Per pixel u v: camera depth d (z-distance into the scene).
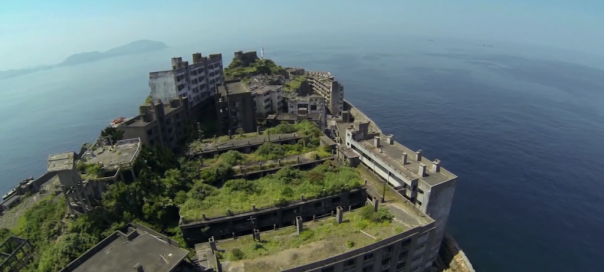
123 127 84.31
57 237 55.34
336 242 54.56
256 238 56.12
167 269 40.06
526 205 107.38
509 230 96.00
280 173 76.00
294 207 67.06
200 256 52.34
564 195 112.38
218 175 76.56
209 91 139.38
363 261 53.50
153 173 70.88
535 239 92.25
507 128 173.12
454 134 166.50
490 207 106.62
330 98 172.75
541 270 81.94
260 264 49.91
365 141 93.88
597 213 102.94
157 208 64.06
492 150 147.12
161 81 114.19
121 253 43.09
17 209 68.88
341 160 86.69
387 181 80.56
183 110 104.62
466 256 84.19
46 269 48.03
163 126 93.44
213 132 113.94
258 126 114.88
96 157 70.38
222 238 63.75
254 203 66.56
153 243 45.00
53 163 53.94
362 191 72.44
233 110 115.25
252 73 191.38
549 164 133.38
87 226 54.25
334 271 51.12
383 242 53.88
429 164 79.44
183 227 60.78
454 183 72.69
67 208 60.06
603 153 142.25
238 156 84.12
